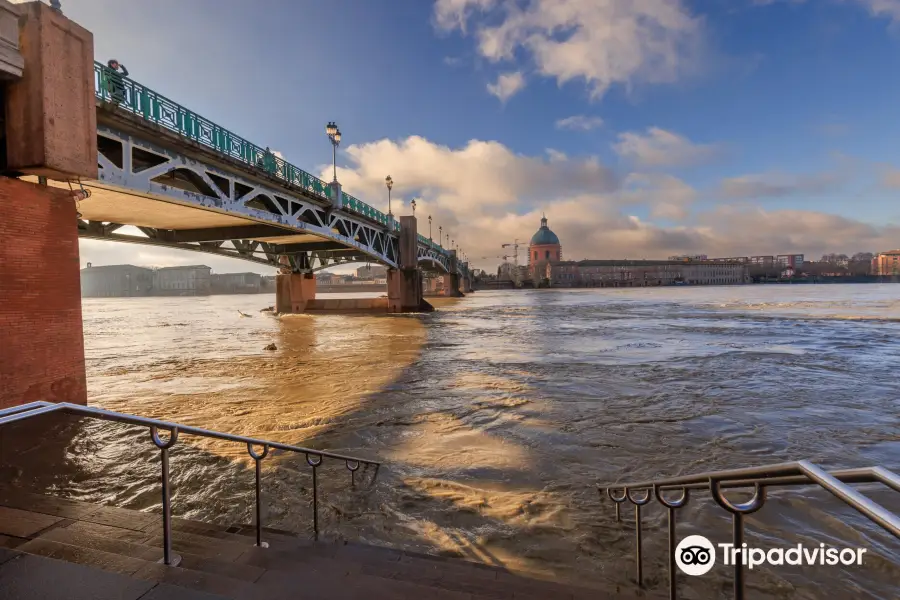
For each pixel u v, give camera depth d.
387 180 56.47
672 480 3.36
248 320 51.72
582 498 6.76
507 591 3.62
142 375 17.66
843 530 5.72
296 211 31.20
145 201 22.09
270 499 6.52
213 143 20.78
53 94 9.73
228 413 11.91
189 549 3.68
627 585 4.58
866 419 11.27
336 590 3.06
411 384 15.62
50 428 9.02
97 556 3.05
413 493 6.87
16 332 9.44
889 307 58.00
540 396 13.73
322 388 15.06
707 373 17.33
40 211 9.95
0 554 2.32
